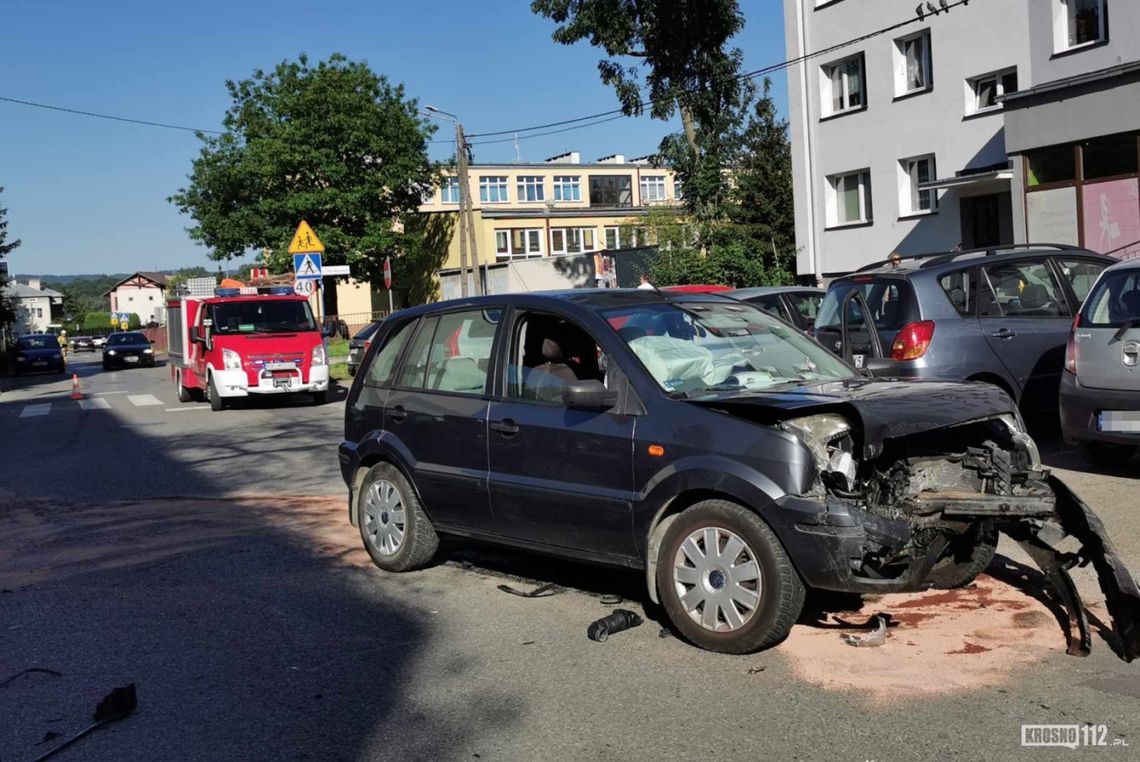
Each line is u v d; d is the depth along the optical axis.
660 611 5.52
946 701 4.11
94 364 52.81
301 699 4.52
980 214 24.86
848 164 28.12
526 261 43.56
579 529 5.34
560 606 5.73
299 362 18.73
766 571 4.56
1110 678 4.27
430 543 6.46
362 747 3.99
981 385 5.22
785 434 4.57
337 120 46.38
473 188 81.31
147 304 157.00
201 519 8.70
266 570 6.86
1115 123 18.64
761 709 4.14
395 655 5.04
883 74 26.67
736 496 4.62
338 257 47.38
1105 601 4.93
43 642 5.49
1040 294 9.43
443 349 6.36
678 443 4.88
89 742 4.14
